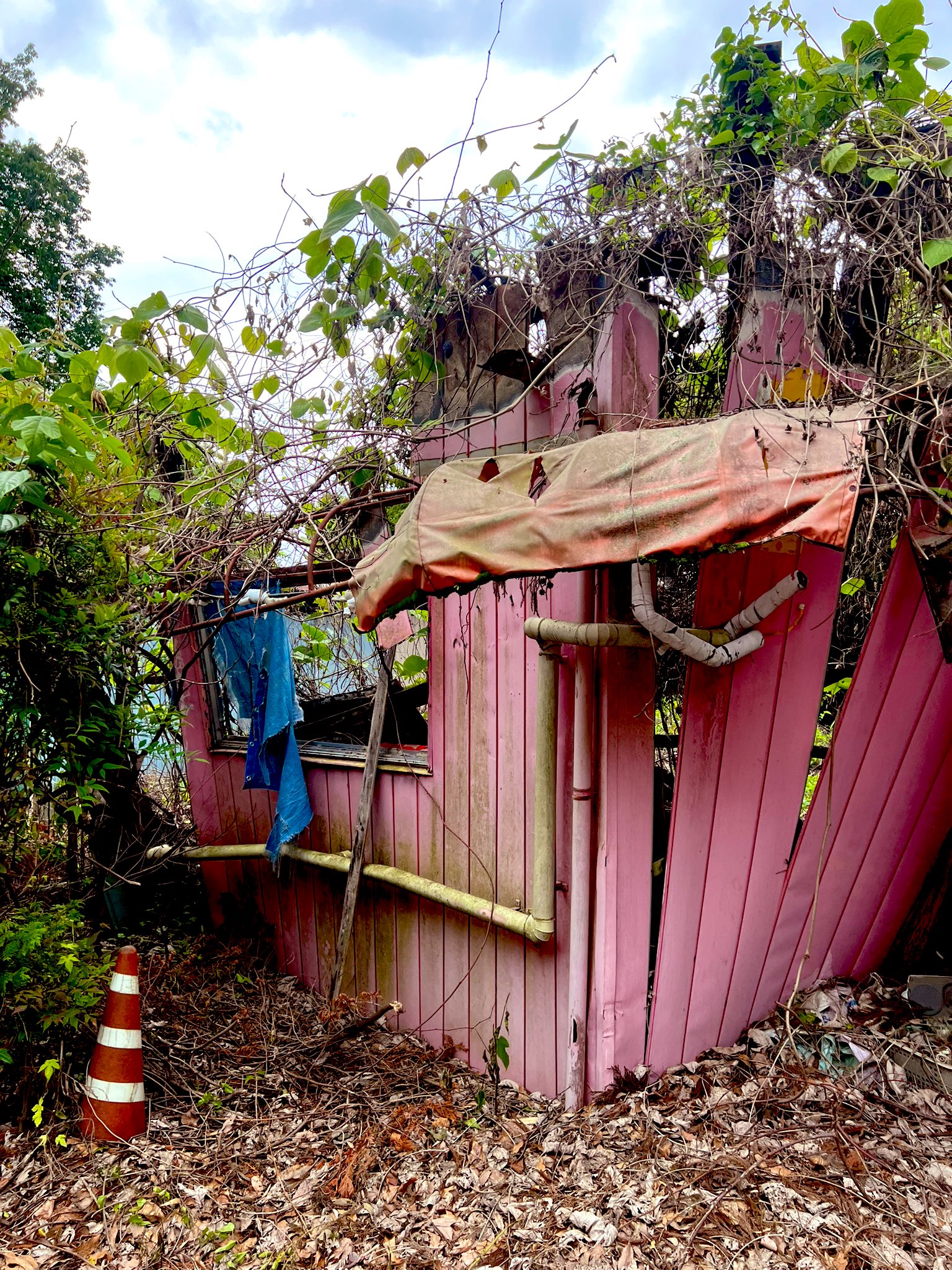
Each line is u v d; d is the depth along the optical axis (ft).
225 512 13.69
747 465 6.87
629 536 7.31
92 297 52.13
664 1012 10.78
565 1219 8.57
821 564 10.62
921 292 9.00
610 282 9.81
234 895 17.85
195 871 19.02
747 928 11.18
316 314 11.27
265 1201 9.50
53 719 11.87
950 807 11.39
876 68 8.89
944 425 8.18
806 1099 9.71
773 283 9.62
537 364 10.94
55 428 10.05
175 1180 9.81
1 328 11.89
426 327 11.62
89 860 14.26
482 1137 10.36
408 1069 12.50
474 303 11.59
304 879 16.07
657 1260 7.77
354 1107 11.43
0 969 10.90
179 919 17.99
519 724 11.67
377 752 14.11
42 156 50.03
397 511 13.56
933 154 8.69
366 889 14.70
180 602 14.21
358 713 18.74
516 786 11.73
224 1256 8.64
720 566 10.03
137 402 14.05
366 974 14.73
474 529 8.41
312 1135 10.78
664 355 10.40
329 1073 12.46
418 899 13.64
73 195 51.47
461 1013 12.83
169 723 15.08
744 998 11.32
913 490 8.12
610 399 9.87
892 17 8.60
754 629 10.18
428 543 8.62
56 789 12.15
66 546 11.74
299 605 14.87
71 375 12.83
